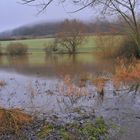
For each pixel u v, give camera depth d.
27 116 14.22
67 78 29.09
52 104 18.52
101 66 42.88
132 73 28.30
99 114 15.77
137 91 22.64
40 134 12.45
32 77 34.78
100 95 21.11
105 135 12.33
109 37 51.91
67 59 64.31
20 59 71.88
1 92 23.75
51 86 25.83
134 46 41.78
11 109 14.09
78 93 20.94
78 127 13.02
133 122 14.07
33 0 7.09
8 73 41.12
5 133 12.73
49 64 53.62
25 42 101.62
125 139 11.94
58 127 13.21
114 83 25.86
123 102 18.83
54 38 91.00
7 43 99.38
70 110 16.69
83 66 45.38
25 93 22.89
